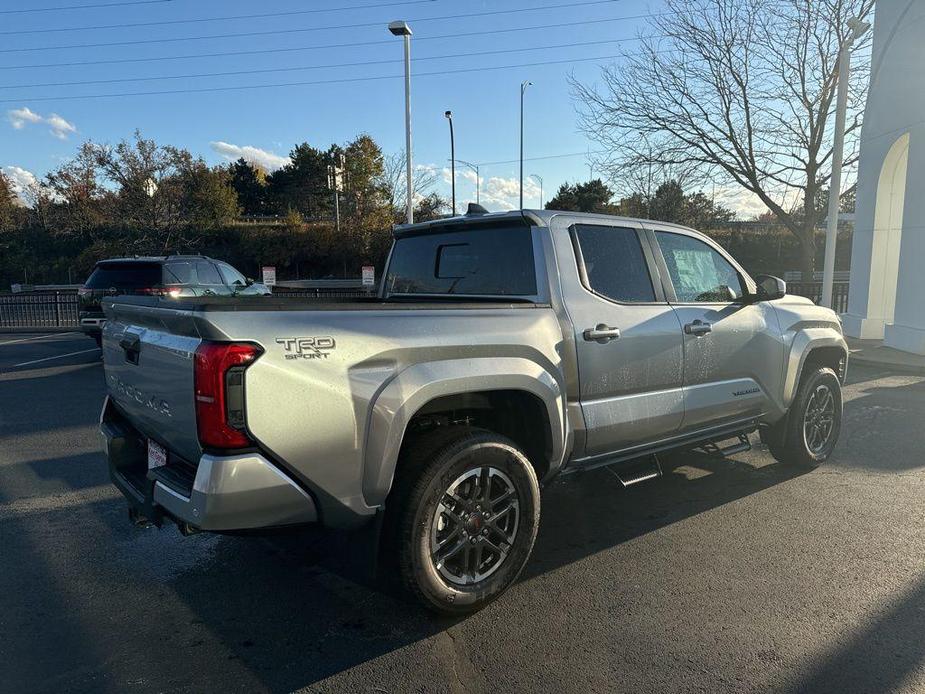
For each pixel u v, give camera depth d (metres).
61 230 47.69
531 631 3.09
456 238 4.22
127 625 3.20
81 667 2.85
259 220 65.75
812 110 20.06
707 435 4.57
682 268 4.49
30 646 3.01
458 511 3.14
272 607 3.36
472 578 3.21
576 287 3.77
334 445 2.75
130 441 3.53
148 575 3.73
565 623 3.16
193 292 11.96
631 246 4.18
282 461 2.64
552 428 3.50
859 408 7.84
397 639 3.04
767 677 2.71
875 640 2.97
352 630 3.13
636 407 3.97
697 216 37.22
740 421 4.82
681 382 4.26
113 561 3.91
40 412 7.84
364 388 2.82
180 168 41.91
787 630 3.06
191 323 2.57
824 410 5.54
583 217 3.97
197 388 2.54
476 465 3.16
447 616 3.21
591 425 3.73
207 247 47.16
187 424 2.69
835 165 14.14
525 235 3.82
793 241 44.41
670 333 4.14
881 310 14.12
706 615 3.21
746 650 2.91
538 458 3.63
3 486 5.25
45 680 2.75
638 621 3.17
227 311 2.54
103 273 11.81
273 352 2.60
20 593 3.52
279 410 2.60
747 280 4.99
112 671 2.81
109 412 3.77
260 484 2.59
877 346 12.82
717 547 3.99
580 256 3.86
